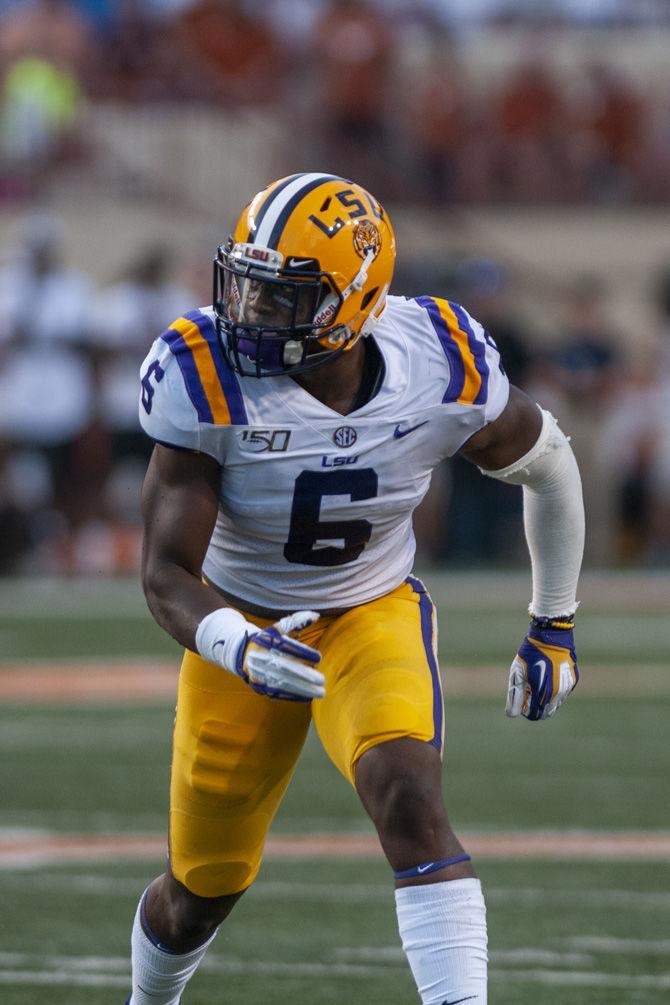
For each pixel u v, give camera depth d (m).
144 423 11.08
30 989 13.88
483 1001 10.08
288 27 57.97
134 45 56.88
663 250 57.06
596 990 13.85
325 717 11.30
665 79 59.44
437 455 11.59
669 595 44.84
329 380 11.20
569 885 17.67
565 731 27.73
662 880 17.88
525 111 57.47
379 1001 13.62
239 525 11.52
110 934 15.73
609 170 57.66
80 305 44.50
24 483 45.59
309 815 21.59
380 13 57.47
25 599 43.34
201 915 11.80
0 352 44.31
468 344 11.52
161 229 55.34
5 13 56.44
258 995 13.80
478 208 57.34
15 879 17.95
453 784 23.47
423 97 57.25
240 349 11.02
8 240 54.78
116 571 46.50
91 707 29.69
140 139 56.19
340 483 11.28
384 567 11.94
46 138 55.69
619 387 49.50
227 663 10.35
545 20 60.06
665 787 23.14
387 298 11.62
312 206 11.02
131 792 22.77
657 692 31.45
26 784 23.30
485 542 49.09
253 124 56.78
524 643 12.52
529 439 11.91
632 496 49.56
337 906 16.94
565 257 57.12
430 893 10.25
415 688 11.02
